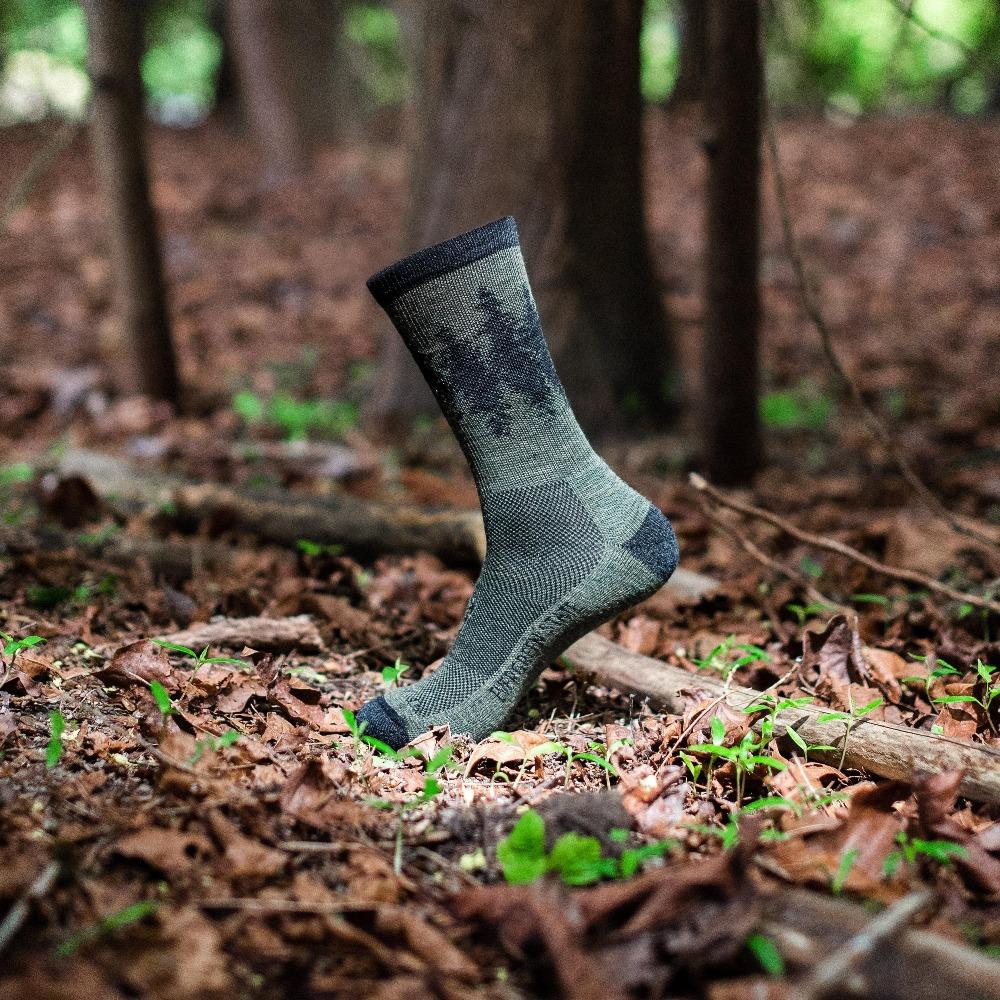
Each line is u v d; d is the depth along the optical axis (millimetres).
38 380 2137
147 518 1426
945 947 701
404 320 919
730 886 735
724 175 1515
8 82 5625
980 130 3928
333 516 1376
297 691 1007
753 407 1617
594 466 962
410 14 3693
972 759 879
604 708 1041
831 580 1293
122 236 1901
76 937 718
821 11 5051
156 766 871
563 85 1727
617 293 1822
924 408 1967
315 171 4074
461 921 764
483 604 967
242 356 2398
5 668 977
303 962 729
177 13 6355
